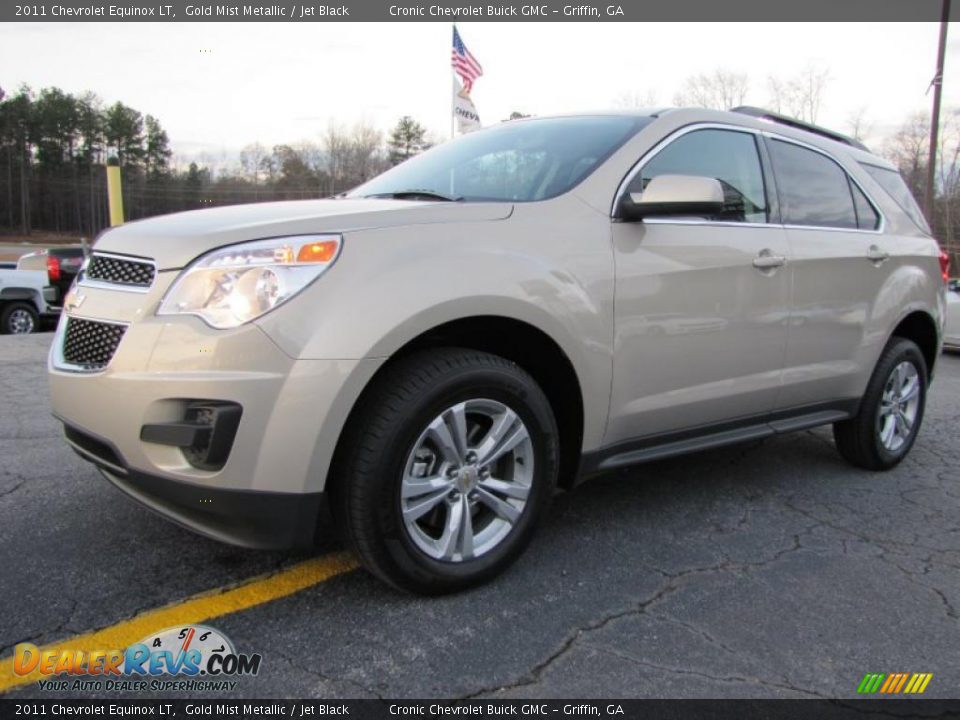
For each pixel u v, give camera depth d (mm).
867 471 4398
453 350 2613
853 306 3986
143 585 2670
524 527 2812
